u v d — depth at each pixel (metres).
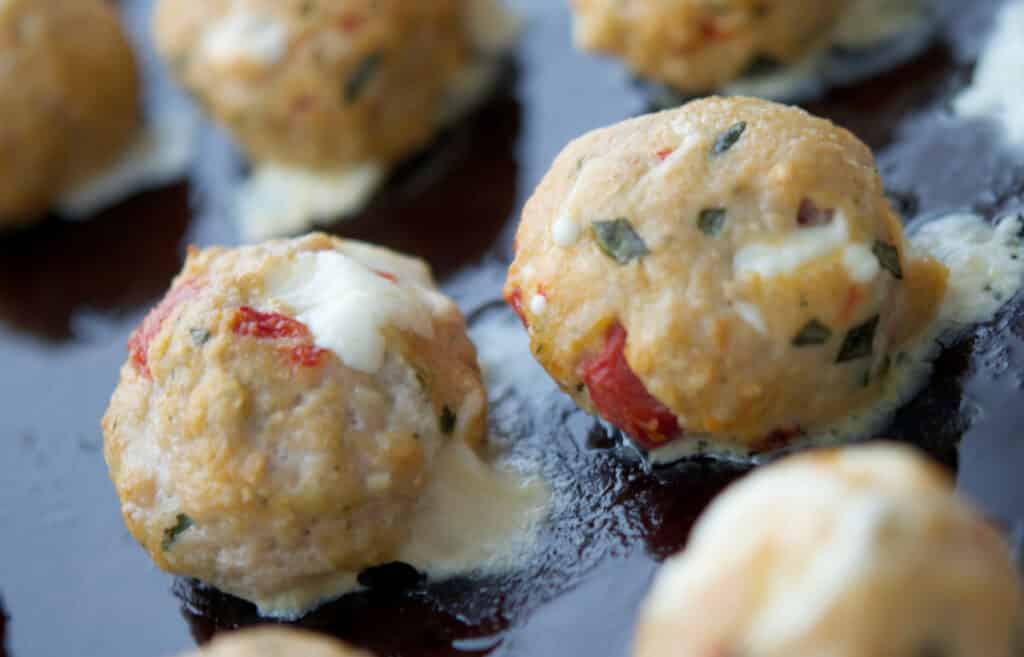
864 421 0.27
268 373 0.26
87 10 0.34
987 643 0.22
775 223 0.26
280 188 0.33
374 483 0.26
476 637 0.26
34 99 0.33
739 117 0.26
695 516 0.27
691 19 0.31
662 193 0.26
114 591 0.28
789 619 0.22
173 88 0.36
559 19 0.34
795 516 0.22
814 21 0.31
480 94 0.33
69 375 0.31
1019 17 0.31
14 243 0.34
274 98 0.32
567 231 0.26
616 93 0.33
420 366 0.27
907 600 0.21
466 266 0.31
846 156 0.26
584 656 0.26
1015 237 0.28
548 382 0.29
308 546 0.27
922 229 0.29
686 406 0.26
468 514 0.27
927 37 0.32
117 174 0.34
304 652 0.24
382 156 0.33
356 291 0.27
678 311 0.26
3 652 0.28
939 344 0.27
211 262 0.28
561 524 0.27
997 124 0.30
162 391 0.27
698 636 0.22
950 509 0.22
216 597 0.27
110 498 0.29
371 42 0.32
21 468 0.30
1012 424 0.26
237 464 0.26
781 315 0.26
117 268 0.33
